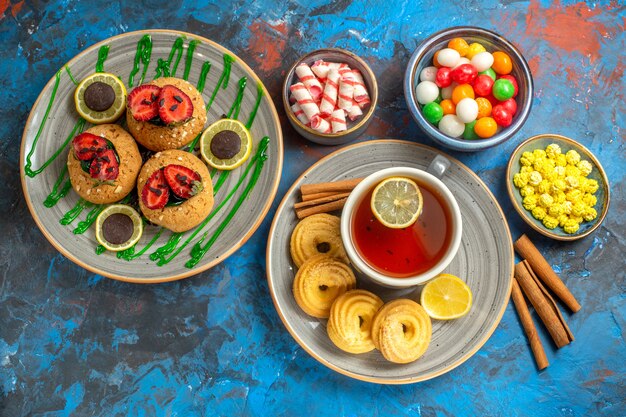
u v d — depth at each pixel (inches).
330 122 27.0
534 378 27.5
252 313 27.9
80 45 28.8
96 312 27.9
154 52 27.5
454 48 27.4
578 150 27.7
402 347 25.3
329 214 26.7
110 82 27.3
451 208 24.0
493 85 27.1
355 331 25.5
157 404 27.6
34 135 27.1
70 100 27.4
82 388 27.6
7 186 28.3
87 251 26.7
